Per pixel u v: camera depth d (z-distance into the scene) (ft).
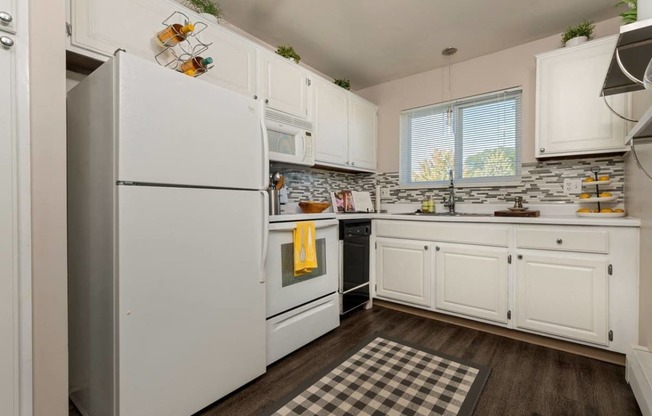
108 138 3.87
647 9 4.02
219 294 4.82
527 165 8.67
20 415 3.27
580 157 7.77
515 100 9.04
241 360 5.16
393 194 11.40
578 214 7.31
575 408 4.76
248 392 5.19
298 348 6.64
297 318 6.68
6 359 3.18
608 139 6.77
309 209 8.51
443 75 10.27
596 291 6.19
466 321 8.05
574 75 7.18
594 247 6.22
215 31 6.33
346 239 8.42
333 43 8.80
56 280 3.62
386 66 10.25
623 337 5.94
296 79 8.27
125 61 3.78
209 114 4.69
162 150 4.12
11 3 3.23
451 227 8.04
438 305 8.25
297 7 7.20
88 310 4.37
